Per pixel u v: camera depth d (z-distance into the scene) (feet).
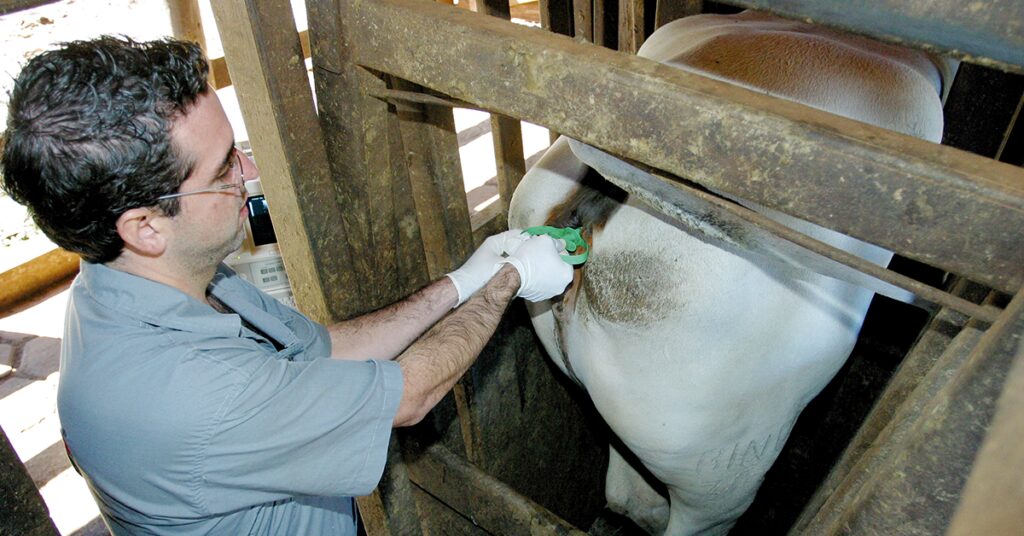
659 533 7.53
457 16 3.53
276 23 4.14
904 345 7.10
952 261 2.42
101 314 3.29
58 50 2.92
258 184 6.73
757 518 8.49
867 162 2.44
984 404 2.40
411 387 3.69
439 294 4.71
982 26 2.26
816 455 7.93
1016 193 2.20
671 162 2.95
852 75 4.04
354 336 4.50
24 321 10.61
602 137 3.13
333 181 4.86
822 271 3.80
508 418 7.66
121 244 3.18
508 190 7.30
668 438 4.88
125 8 16.02
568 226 4.95
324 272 5.04
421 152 5.44
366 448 3.52
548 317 5.63
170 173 2.97
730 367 4.41
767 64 4.08
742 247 3.78
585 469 9.45
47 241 11.39
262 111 4.42
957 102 5.65
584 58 3.03
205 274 3.57
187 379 3.18
